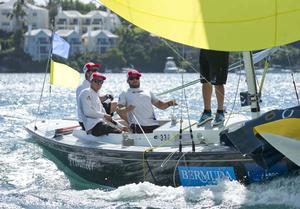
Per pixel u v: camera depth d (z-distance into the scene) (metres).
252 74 22.45
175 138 23.75
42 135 31.16
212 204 20.58
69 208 21.14
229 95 67.38
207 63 24.39
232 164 21.33
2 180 26.08
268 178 20.95
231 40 17.05
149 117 26.14
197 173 21.98
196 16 17.56
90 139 26.86
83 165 25.72
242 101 24.22
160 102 26.91
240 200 20.62
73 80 37.91
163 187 22.62
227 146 22.30
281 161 20.55
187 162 22.08
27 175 27.11
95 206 21.34
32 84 142.88
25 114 55.62
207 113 24.58
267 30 16.78
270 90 89.50
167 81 162.88
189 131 23.61
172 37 17.83
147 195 22.06
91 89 27.03
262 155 19.78
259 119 19.98
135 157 23.20
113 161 24.05
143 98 26.08
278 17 16.69
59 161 28.19
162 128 24.47
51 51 37.72
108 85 138.00
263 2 16.81
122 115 26.62
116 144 25.42
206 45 17.31
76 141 26.88
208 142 23.34
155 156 22.70
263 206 20.05
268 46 16.75
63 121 37.34
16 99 79.69
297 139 19.14
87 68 29.17
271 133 19.23
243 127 20.22
